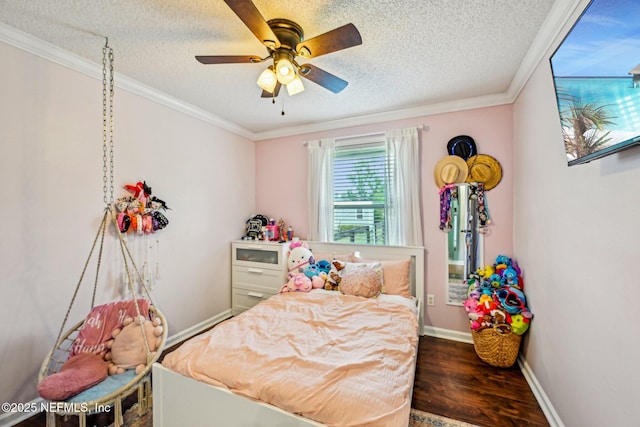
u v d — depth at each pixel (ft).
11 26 5.17
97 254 6.70
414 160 9.13
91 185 6.61
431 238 9.14
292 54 5.24
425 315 9.20
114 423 5.08
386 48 5.95
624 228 3.32
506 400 5.87
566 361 4.81
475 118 8.55
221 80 7.39
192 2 4.61
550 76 5.38
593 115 3.42
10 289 5.35
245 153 11.81
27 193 5.57
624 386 3.34
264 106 9.16
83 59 6.29
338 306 7.07
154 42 5.74
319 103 8.87
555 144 5.18
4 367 5.28
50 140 5.90
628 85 2.78
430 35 5.51
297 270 9.68
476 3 4.64
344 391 3.73
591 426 4.05
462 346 8.32
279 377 4.08
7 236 5.32
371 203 10.21
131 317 5.97
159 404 4.71
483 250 8.45
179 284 8.87
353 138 10.37
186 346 5.04
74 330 5.86
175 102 8.55
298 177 11.47
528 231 6.73
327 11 4.84
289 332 5.55
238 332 5.53
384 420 3.34
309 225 10.87
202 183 9.71
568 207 4.72
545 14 4.87
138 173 7.64
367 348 4.91
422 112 9.12
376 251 9.58
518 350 7.04
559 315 5.08
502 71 6.88
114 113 7.08
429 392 6.14
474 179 8.48
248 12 3.95
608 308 3.65
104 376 5.06
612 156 3.56
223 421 4.17
